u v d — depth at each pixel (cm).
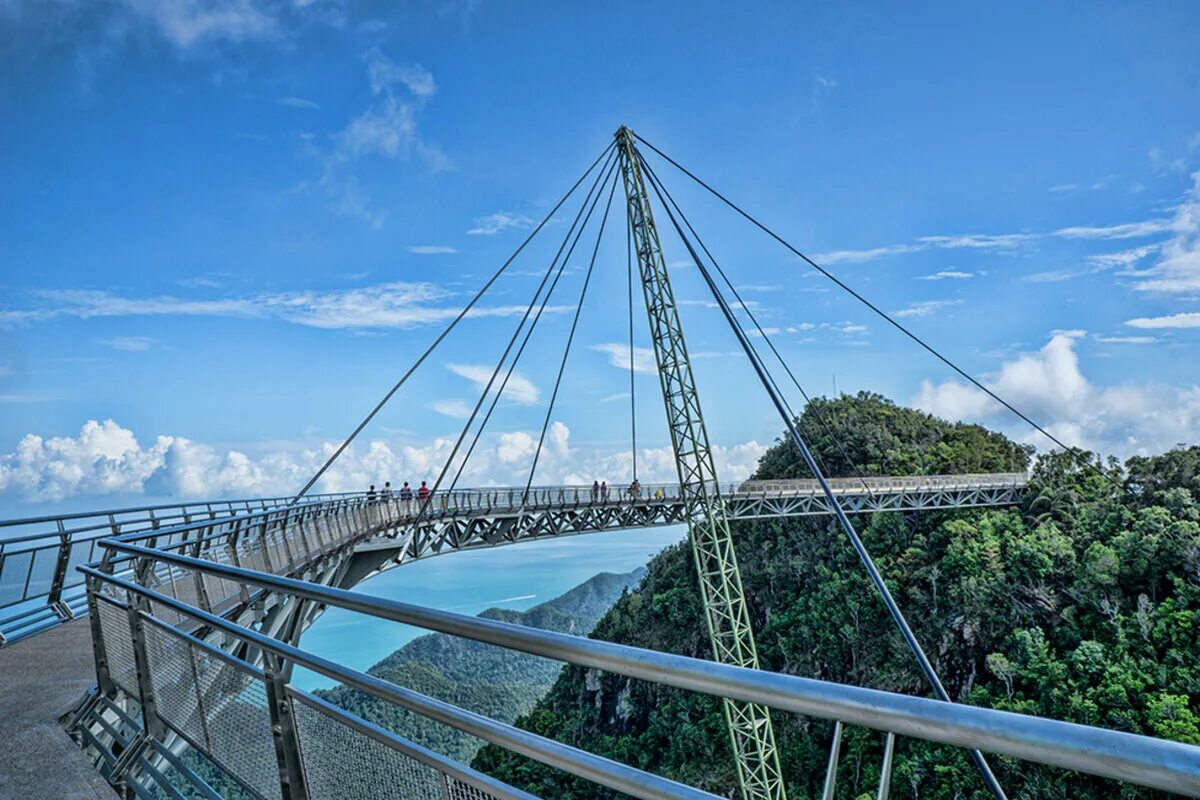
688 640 9812
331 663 278
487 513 4962
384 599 242
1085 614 7444
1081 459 9825
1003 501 9250
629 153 4712
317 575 2597
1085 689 6662
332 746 287
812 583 10600
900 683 8419
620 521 6147
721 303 3403
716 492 4309
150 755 443
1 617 988
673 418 4422
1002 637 7825
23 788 416
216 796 363
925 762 5184
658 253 4575
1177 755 101
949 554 8850
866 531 10394
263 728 331
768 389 3056
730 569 4228
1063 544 8050
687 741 7075
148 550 455
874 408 15212
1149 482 8938
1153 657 6606
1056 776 4447
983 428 14500
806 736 5400
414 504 4469
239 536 1580
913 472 12594
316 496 3488
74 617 1109
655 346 4497
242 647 1371
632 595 11850
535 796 199
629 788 176
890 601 2203
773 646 10188
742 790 3625
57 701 576
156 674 450
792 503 6950
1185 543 7056
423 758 238
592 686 8519
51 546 1124
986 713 123
